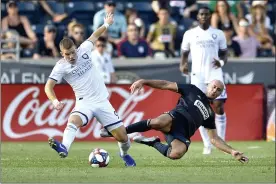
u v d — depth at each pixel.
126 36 68.25
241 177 34.25
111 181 32.38
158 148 37.75
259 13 70.12
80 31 62.59
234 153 37.44
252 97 59.50
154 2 73.00
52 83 37.28
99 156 38.03
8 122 57.59
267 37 69.62
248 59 63.31
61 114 57.84
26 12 71.69
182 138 37.47
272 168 38.25
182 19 70.06
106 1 74.38
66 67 37.28
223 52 48.06
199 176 34.38
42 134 57.91
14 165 39.22
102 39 59.12
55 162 40.84
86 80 37.59
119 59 62.34
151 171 36.25
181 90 38.47
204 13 47.25
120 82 62.44
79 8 73.12
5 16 71.31
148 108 58.41
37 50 65.56
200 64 47.59
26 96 57.75
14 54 63.62
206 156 45.34
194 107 37.97
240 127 59.50
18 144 54.91
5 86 57.53
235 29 68.31
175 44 68.31
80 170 36.56
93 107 37.72
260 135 59.66
